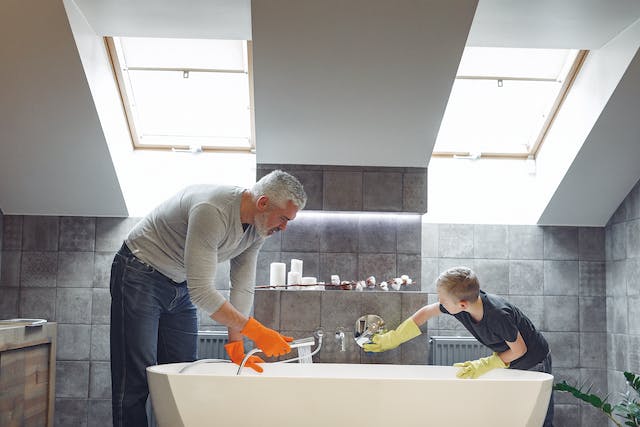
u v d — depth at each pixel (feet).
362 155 14.51
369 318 13.73
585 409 16.07
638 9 11.97
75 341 15.40
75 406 15.29
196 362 11.14
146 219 10.61
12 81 12.73
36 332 10.52
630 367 15.24
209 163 16.44
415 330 12.97
